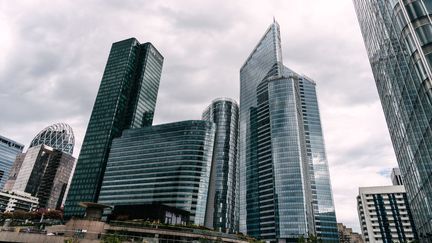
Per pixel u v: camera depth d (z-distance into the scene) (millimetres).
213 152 190375
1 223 84375
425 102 42938
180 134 196875
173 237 74500
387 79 64688
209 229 86500
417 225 61125
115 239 55031
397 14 48562
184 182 175375
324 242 199750
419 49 42562
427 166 47594
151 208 97062
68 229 64750
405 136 58719
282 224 178000
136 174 196500
